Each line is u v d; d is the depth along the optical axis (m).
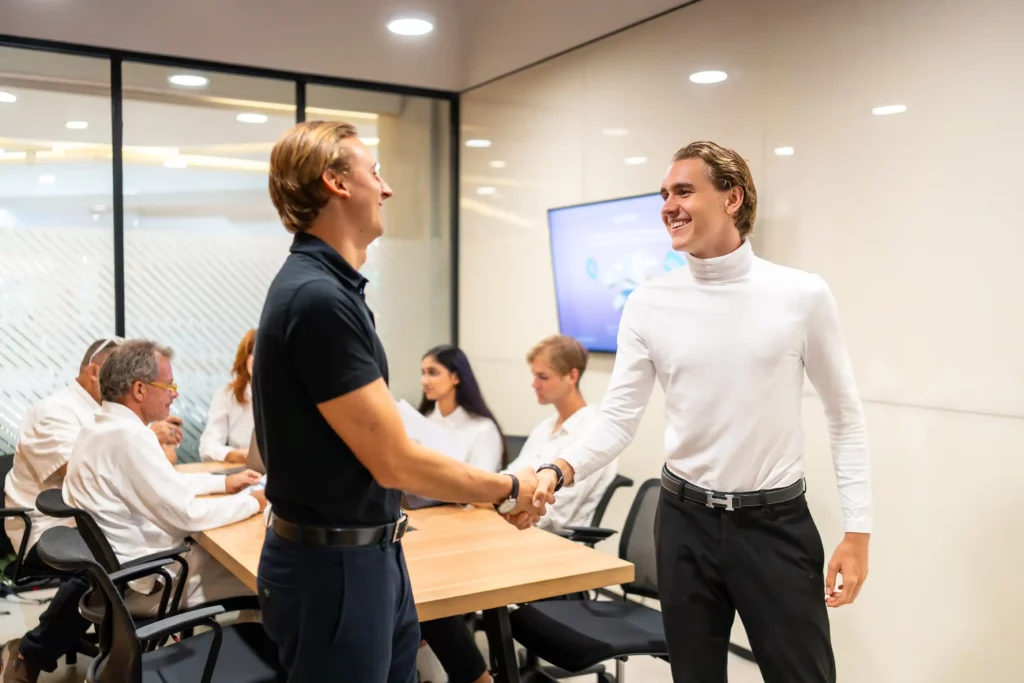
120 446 2.64
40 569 3.16
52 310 4.54
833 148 3.19
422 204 5.52
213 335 4.94
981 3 2.70
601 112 4.33
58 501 2.40
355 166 1.57
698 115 3.77
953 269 2.80
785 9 3.36
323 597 1.52
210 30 4.20
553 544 2.54
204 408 4.93
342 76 5.10
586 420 3.10
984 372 2.72
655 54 3.98
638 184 4.11
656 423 3.98
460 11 3.87
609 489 3.10
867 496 1.81
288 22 4.05
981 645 2.75
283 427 1.50
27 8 3.86
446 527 2.75
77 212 4.58
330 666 1.52
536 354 3.13
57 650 2.93
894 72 2.97
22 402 4.49
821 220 3.25
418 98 5.45
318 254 1.54
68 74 4.51
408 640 1.72
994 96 2.67
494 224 5.24
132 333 4.72
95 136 4.60
